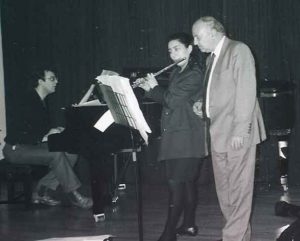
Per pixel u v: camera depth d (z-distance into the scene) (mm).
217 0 6230
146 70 5656
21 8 6957
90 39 6734
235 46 3357
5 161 5520
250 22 6152
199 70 3783
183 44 3801
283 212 4703
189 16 6332
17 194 5980
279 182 6168
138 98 4891
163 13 6422
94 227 4602
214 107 3408
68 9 6785
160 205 5355
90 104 4746
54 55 6887
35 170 5453
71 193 5266
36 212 5219
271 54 6121
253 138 3396
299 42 6031
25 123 5340
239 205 3434
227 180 3514
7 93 7047
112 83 3283
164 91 3936
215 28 3402
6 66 7059
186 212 4145
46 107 5648
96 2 6676
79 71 6809
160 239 3844
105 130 4477
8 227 4699
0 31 7031
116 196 5508
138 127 3320
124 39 6602
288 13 6043
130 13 6551
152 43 6492
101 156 4617
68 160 5328
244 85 3283
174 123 3756
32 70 6961
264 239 4059
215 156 3494
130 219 4824
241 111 3279
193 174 3838
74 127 4531
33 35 6941
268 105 5457
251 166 3406
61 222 4809
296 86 6066
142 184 6523
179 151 3736
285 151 5703
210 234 4230
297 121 6113
